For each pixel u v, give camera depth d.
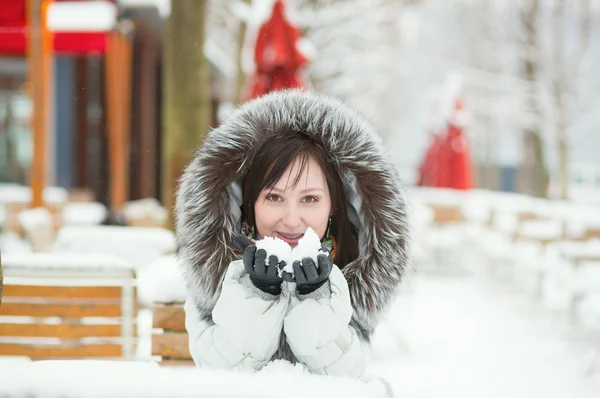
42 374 1.16
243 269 1.78
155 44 14.52
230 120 1.96
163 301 2.86
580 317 6.71
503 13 23.92
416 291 8.30
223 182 1.90
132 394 1.11
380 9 22.08
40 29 7.41
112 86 9.16
